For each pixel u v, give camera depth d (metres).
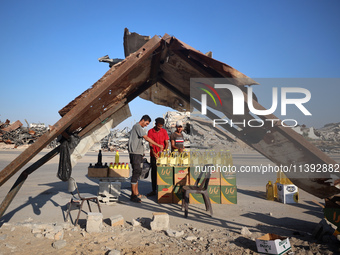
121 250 3.42
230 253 3.32
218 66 3.39
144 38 4.09
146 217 4.96
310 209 5.50
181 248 3.50
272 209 5.51
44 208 5.44
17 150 26.92
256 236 3.91
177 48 3.55
